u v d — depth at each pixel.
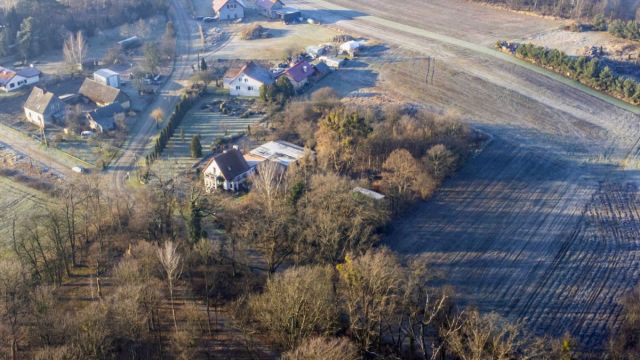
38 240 95.12
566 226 112.81
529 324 88.31
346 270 81.00
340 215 98.38
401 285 84.62
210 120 155.12
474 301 92.75
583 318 89.94
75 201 107.88
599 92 174.62
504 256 104.06
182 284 91.88
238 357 80.56
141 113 159.88
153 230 99.88
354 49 196.62
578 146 144.12
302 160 124.81
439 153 124.12
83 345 70.25
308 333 76.19
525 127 152.75
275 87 160.88
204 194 116.88
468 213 116.25
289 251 96.44
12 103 164.25
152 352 78.38
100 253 98.44
